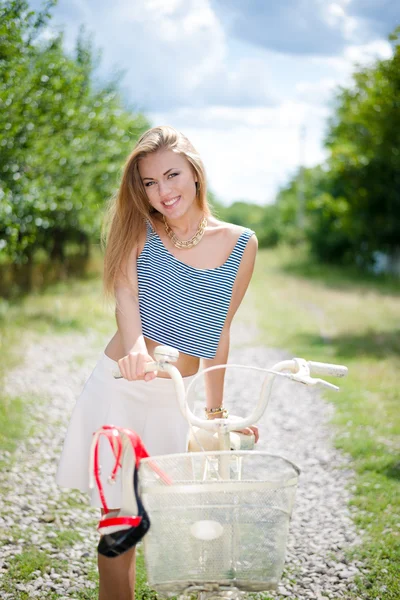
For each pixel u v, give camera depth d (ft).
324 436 24.00
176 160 9.97
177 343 10.07
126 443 8.68
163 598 12.74
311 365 9.11
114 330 46.39
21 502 17.31
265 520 7.99
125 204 10.34
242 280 10.53
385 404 27.55
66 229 71.77
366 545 15.21
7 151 39.22
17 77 37.24
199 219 10.38
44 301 55.47
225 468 8.80
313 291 79.61
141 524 7.82
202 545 7.96
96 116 48.96
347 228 97.86
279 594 13.24
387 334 45.65
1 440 21.80
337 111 82.58
